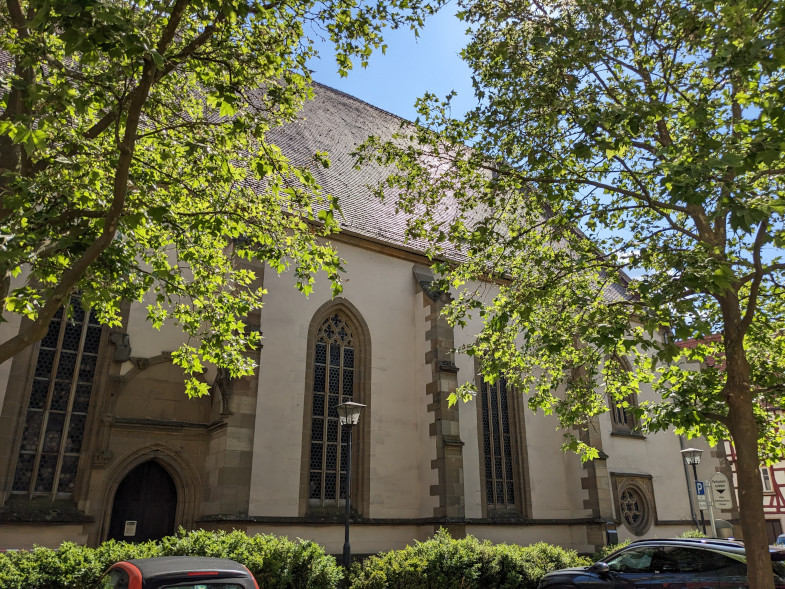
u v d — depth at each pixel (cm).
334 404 1636
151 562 590
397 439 1678
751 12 674
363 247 1797
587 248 970
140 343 1425
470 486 1738
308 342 1603
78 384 1336
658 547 942
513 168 915
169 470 1412
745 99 651
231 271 1083
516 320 1052
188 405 1456
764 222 732
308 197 912
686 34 795
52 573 899
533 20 903
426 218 1012
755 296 742
